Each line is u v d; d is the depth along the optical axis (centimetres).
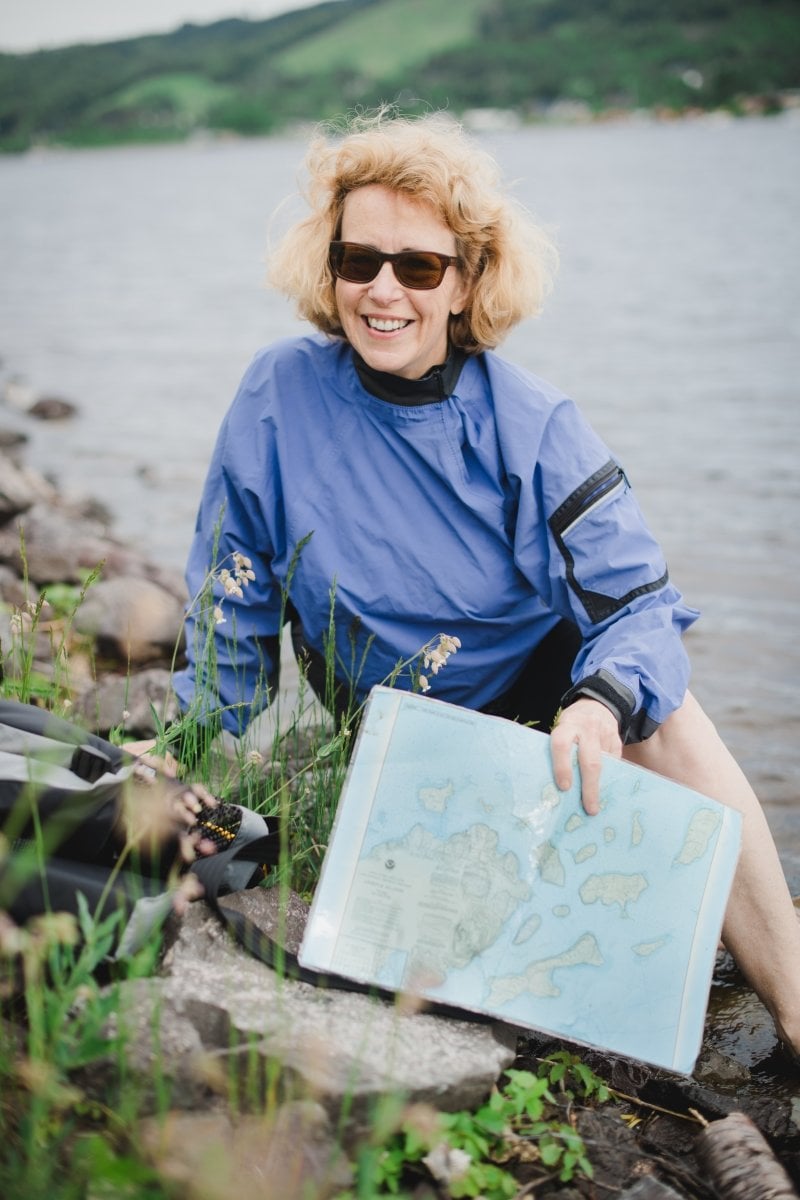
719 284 2084
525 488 275
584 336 1548
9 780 221
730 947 265
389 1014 223
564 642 300
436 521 282
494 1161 211
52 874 214
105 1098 199
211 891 229
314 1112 198
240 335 1658
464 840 231
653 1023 231
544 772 236
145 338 1634
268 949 228
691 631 556
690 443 948
